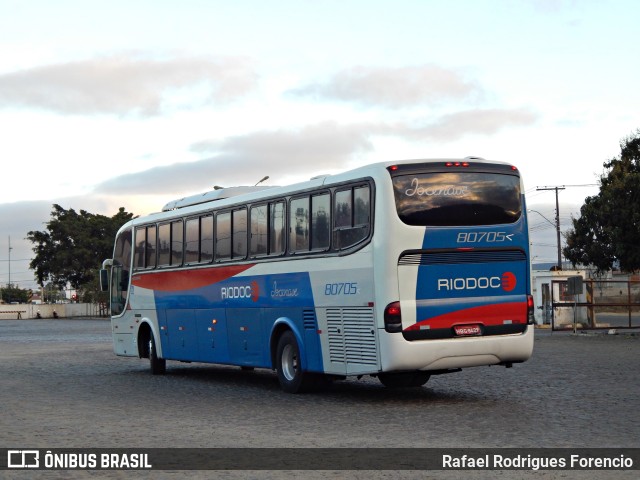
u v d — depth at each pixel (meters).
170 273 23.03
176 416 14.43
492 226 16.03
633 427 12.50
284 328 18.45
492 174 16.20
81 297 112.31
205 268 21.30
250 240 19.47
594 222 41.03
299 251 17.72
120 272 25.92
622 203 38.78
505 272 16.16
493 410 14.65
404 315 15.40
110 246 114.06
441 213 15.73
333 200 16.77
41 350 36.06
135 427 13.09
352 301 16.12
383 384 18.94
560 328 41.31
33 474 9.55
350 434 12.17
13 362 28.86
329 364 16.86
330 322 16.77
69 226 114.50
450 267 15.73
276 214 18.52
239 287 19.81
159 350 23.59
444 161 15.93
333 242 16.69
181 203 23.09
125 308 25.52
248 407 15.70
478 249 15.93
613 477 9.10
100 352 34.34
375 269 15.55
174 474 9.45
